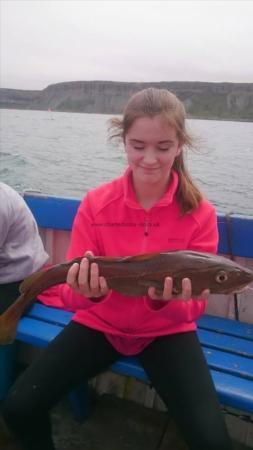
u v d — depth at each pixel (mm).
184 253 1882
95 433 2613
